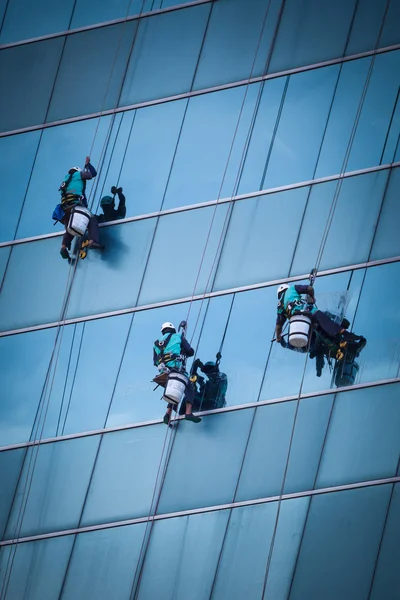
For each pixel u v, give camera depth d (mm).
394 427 63812
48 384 70688
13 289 73938
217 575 63094
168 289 70938
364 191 69750
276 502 63781
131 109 76250
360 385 65188
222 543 63719
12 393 71062
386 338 66000
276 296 68750
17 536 67188
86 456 68062
